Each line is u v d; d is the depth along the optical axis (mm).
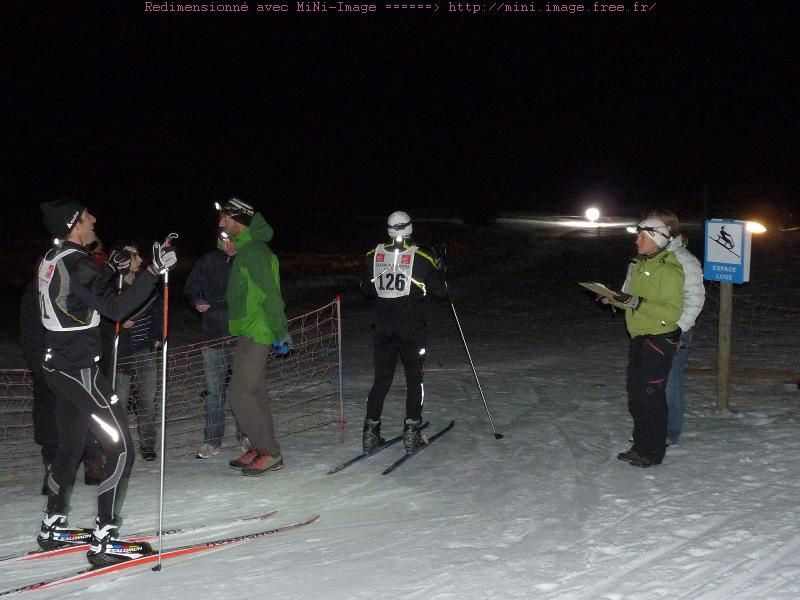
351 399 9367
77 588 4629
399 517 5625
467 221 39969
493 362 11312
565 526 5293
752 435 7262
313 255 26797
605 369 10656
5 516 5906
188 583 4629
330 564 4812
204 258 7324
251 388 6590
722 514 5402
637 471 6383
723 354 8078
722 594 4281
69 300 4840
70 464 5129
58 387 4934
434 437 7551
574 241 31984
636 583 4430
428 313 16359
